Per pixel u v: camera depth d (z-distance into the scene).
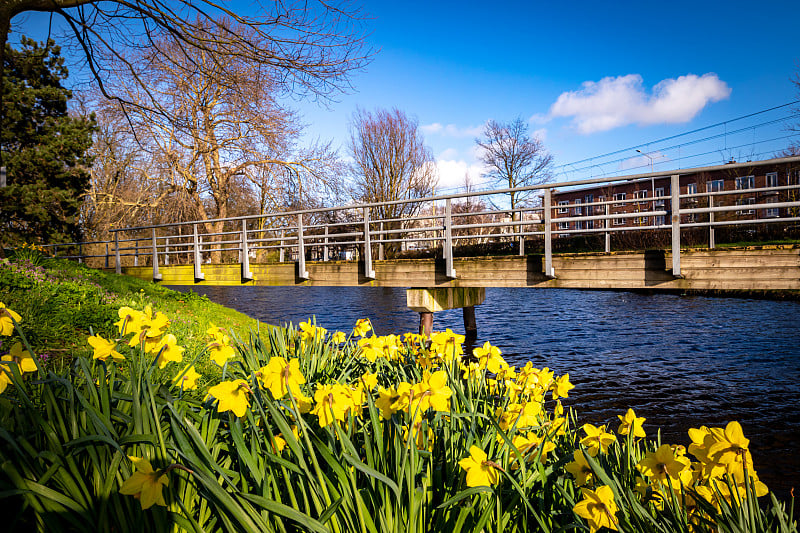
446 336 2.69
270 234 23.30
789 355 9.45
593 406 6.69
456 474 1.54
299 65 7.32
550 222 6.85
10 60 14.12
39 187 19.78
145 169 22.55
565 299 22.59
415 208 30.22
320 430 1.67
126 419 1.41
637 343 11.24
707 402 6.79
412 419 1.38
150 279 13.38
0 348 1.69
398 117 30.16
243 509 1.21
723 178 29.08
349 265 9.03
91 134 21.86
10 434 1.29
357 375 2.84
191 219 24.14
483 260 7.60
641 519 1.41
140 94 16.41
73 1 6.19
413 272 8.30
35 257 10.05
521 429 1.90
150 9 6.81
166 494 1.27
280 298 25.67
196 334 6.48
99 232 27.70
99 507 1.28
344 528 1.28
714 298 19.42
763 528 1.37
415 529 1.27
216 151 21.55
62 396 1.51
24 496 1.24
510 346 11.18
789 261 5.41
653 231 13.76
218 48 7.87
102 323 5.48
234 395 1.34
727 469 1.35
